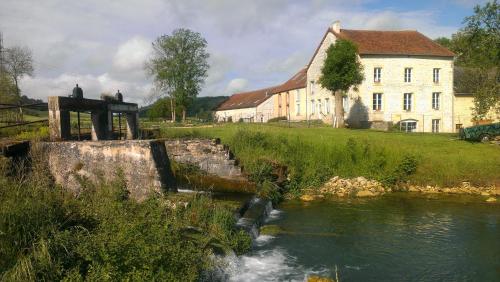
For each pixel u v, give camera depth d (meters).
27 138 13.97
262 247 12.15
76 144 12.44
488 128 28.23
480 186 21.58
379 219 15.71
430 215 16.41
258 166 18.92
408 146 25.27
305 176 21.06
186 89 62.97
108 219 8.41
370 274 10.42
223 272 9.25
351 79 38.09
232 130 26.55
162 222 8.64
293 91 57.62
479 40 28.72
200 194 13.19
